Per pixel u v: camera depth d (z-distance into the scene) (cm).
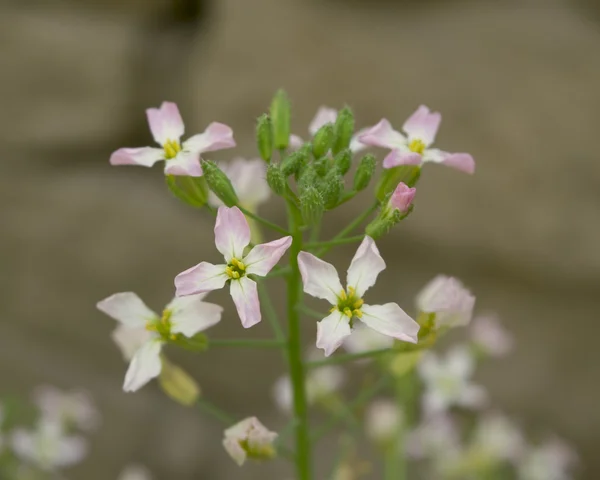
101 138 50
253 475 44
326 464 43
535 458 34
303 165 22
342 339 20
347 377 43
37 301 48
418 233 43
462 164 22
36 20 51
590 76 42
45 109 50
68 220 48
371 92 44
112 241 47
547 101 42
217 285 20
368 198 42
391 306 20
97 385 47
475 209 42
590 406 43
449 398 29
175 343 22
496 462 33
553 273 42
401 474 30
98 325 48
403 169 22
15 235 49
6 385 47
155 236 47
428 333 22
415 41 44
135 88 50
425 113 22
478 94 43
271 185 21
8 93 50
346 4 46
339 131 22
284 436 23
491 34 44
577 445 43
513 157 42
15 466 32
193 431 46
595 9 46
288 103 23
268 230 43
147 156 22
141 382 21
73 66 50
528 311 43
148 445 46
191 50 50
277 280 44
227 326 45
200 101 47
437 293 22
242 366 46
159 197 48
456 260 43
